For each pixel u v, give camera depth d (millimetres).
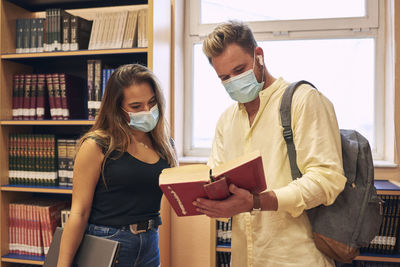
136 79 1299
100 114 1346
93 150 1250
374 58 2449
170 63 2406
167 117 2330
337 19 2467
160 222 1378
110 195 1266
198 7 2684
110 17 2160
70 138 2221
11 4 2281
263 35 2559
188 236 2453
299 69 2533
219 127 1476
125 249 1244
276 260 1136
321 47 2508
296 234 1117
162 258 2271
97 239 1188
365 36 2441
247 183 986
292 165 1128
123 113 1334
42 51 2225
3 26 2209
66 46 2154
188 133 2715
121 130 1303
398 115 2229
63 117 2201
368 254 1901
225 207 977
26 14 2447
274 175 1151
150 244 1328
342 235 1067
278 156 1154
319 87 2518
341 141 1191
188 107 2707
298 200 1015
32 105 2242
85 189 1249
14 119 2268
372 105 2473
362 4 2480
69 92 2230
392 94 2279
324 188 1020
